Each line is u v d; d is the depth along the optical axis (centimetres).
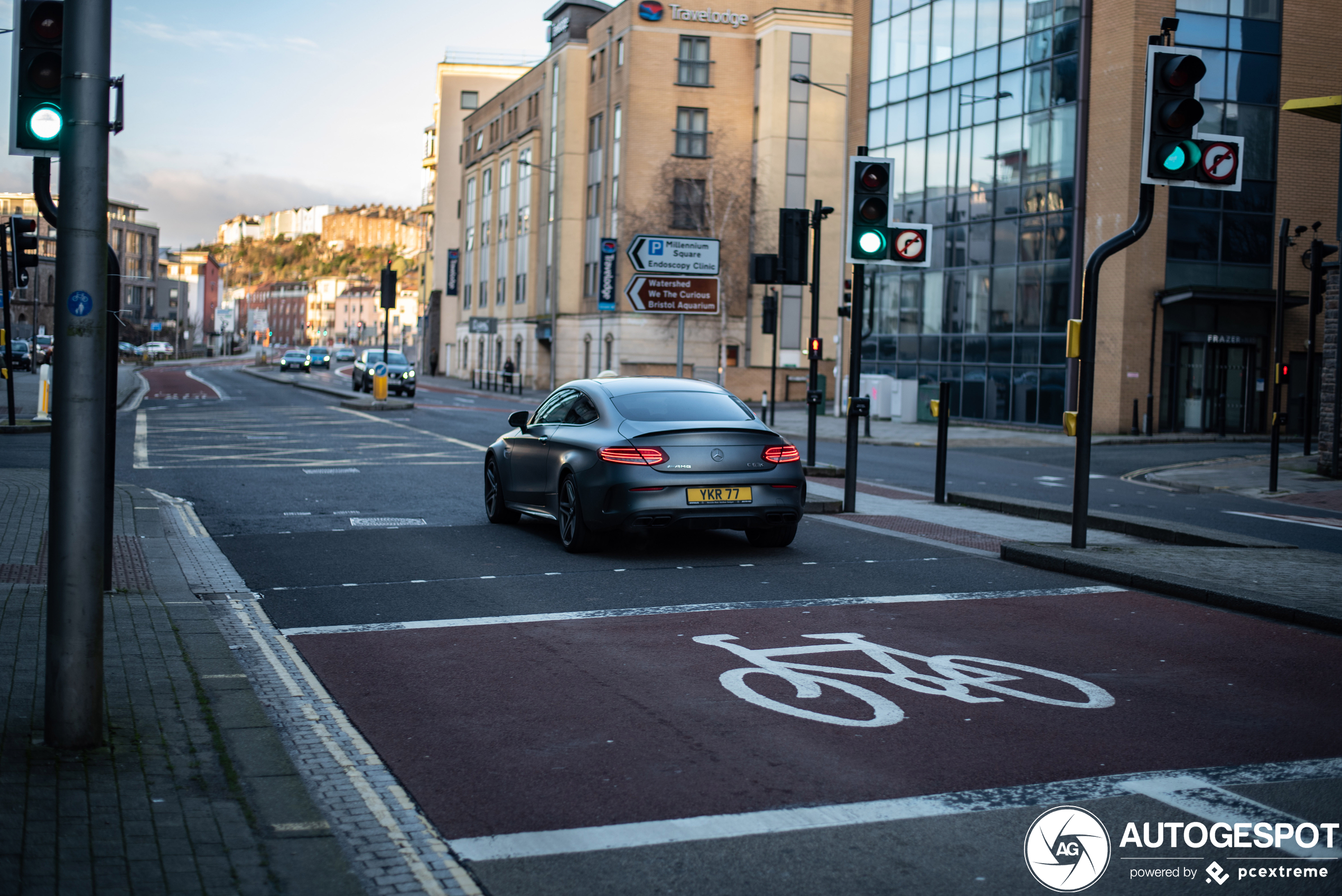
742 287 5456
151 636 671
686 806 447
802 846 410
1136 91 3238
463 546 1091
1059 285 3456
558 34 6462
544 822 430
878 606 830
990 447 2955
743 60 5522
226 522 1234
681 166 5472
